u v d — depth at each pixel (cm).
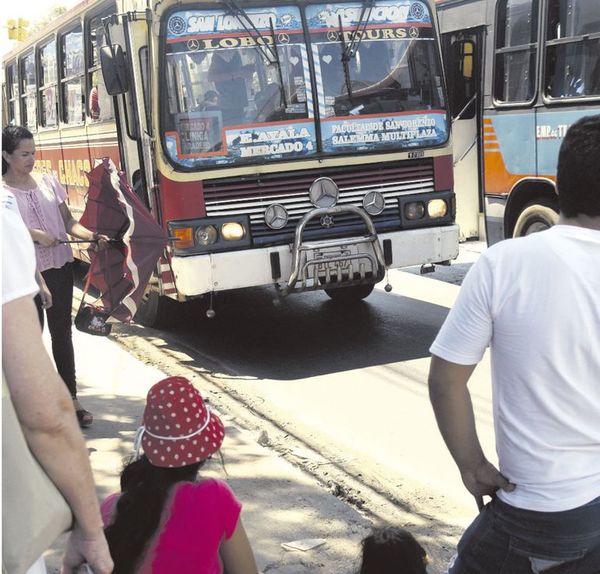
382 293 1084
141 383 732
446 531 468
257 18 807
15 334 196
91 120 1047
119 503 259
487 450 580
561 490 242
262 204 804
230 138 797
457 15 1100
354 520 470
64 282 607
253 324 973
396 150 844
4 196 230
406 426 638
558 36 934
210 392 739
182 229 786
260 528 461
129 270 651
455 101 1138
